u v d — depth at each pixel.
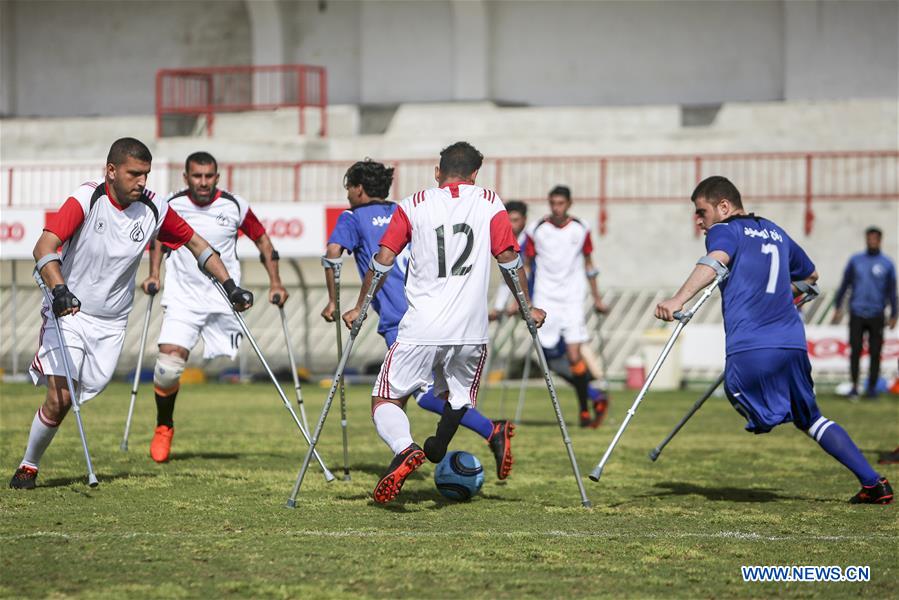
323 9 86.69
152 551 16.27
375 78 84.31
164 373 25.03
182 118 82.19
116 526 17.97
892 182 68.38
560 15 82.50
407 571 15.33
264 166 72.38
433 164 72.88
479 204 19.38
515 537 17.48
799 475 24.95
